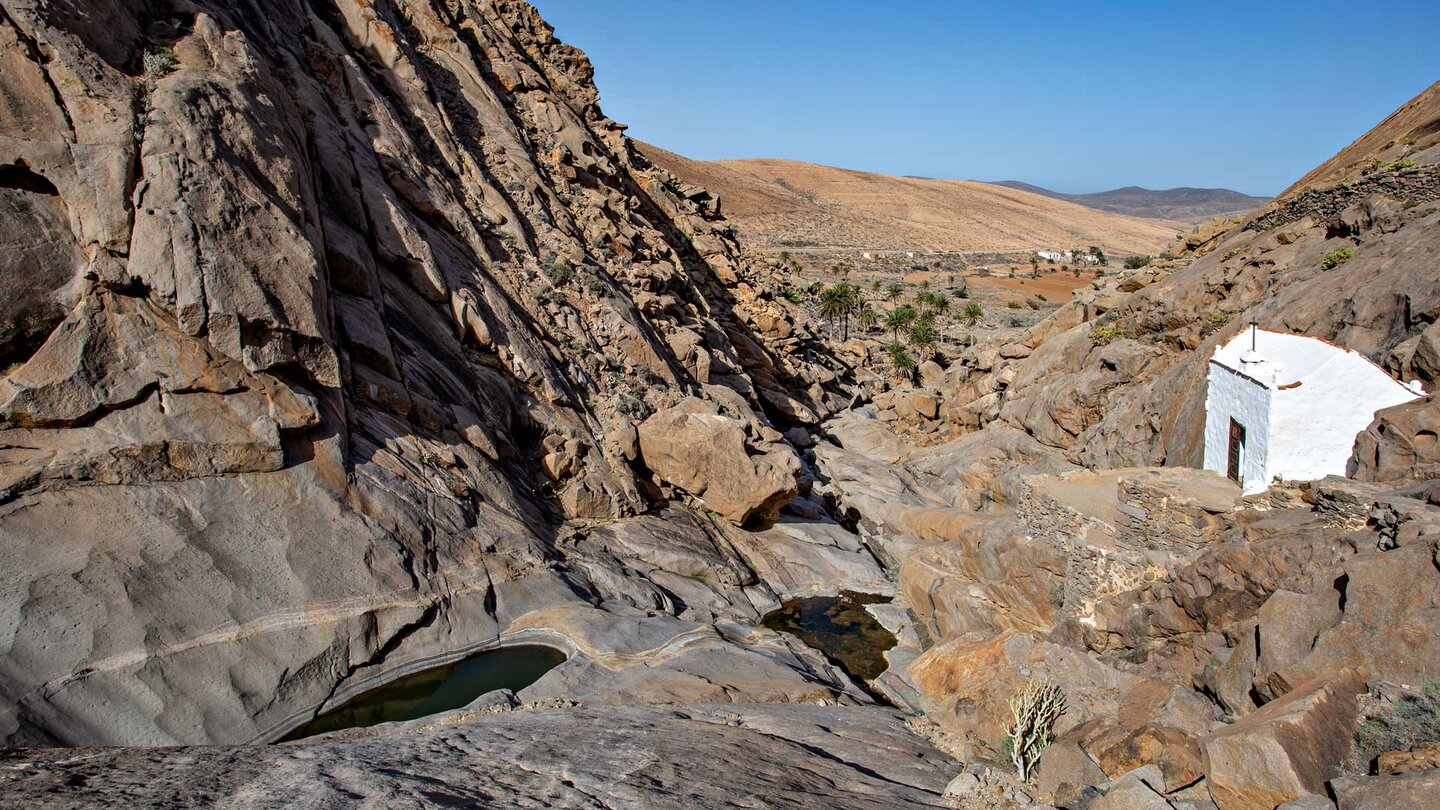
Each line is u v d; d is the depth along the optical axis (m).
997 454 38.62
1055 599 20.19
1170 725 12.53
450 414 24.92
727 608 25.98
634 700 17.03
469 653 19.44
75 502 15.84
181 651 15.37
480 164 39.38
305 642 17.02
